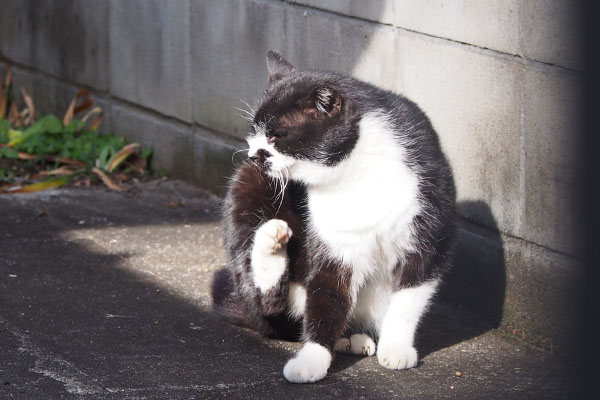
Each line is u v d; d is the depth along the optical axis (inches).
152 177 335.0
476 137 214.8
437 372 187.0
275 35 274.7
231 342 202.5
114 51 349.1
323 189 185.6
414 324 193.9
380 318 203.5
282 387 177.9
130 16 336.8
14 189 316.5
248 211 207.0
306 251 197.9
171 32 319.0
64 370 182.1
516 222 207.9
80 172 333.1
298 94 180.7
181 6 311.4
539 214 201.5
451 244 194.5
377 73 240.7
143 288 232.7
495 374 186.2
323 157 180.1
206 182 318.7
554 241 198.2
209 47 303.6
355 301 195.0
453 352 199.0
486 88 209.6
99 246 263.7
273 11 273.4
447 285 228.8
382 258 191.0
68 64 376.5
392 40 233.9
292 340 205.5
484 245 216.8
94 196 313.9
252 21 282.7
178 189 320.5
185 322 212.5
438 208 187.2
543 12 192.7
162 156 337.1
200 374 183.2
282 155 182.4
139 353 192.9
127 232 277.0
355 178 181.9
